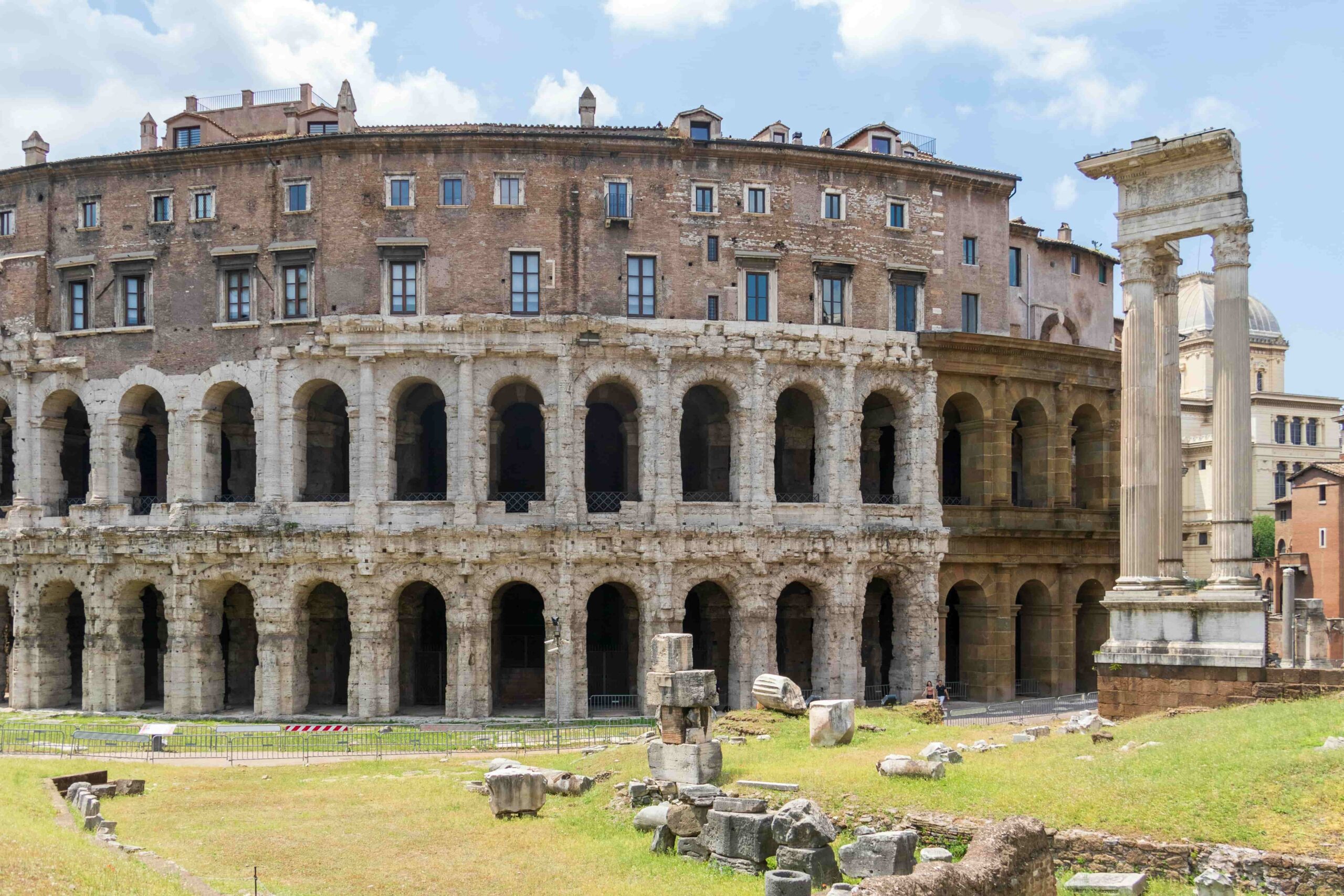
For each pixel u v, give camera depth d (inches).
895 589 2765.7
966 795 1189.1
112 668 2635.3
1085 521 2970.0
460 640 2477.9
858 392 2706.7
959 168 2881.4
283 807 1520.7
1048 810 1119.6
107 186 2755.9
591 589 2506.2
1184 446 5162.4
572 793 1507.1
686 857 1177.4
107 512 2674.7
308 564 2529.5
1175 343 1998.0
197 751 2050.9
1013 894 893.2
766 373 2618.1
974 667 2854.3
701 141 2647.6
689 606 2906.0
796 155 2716.5
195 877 1095.6
